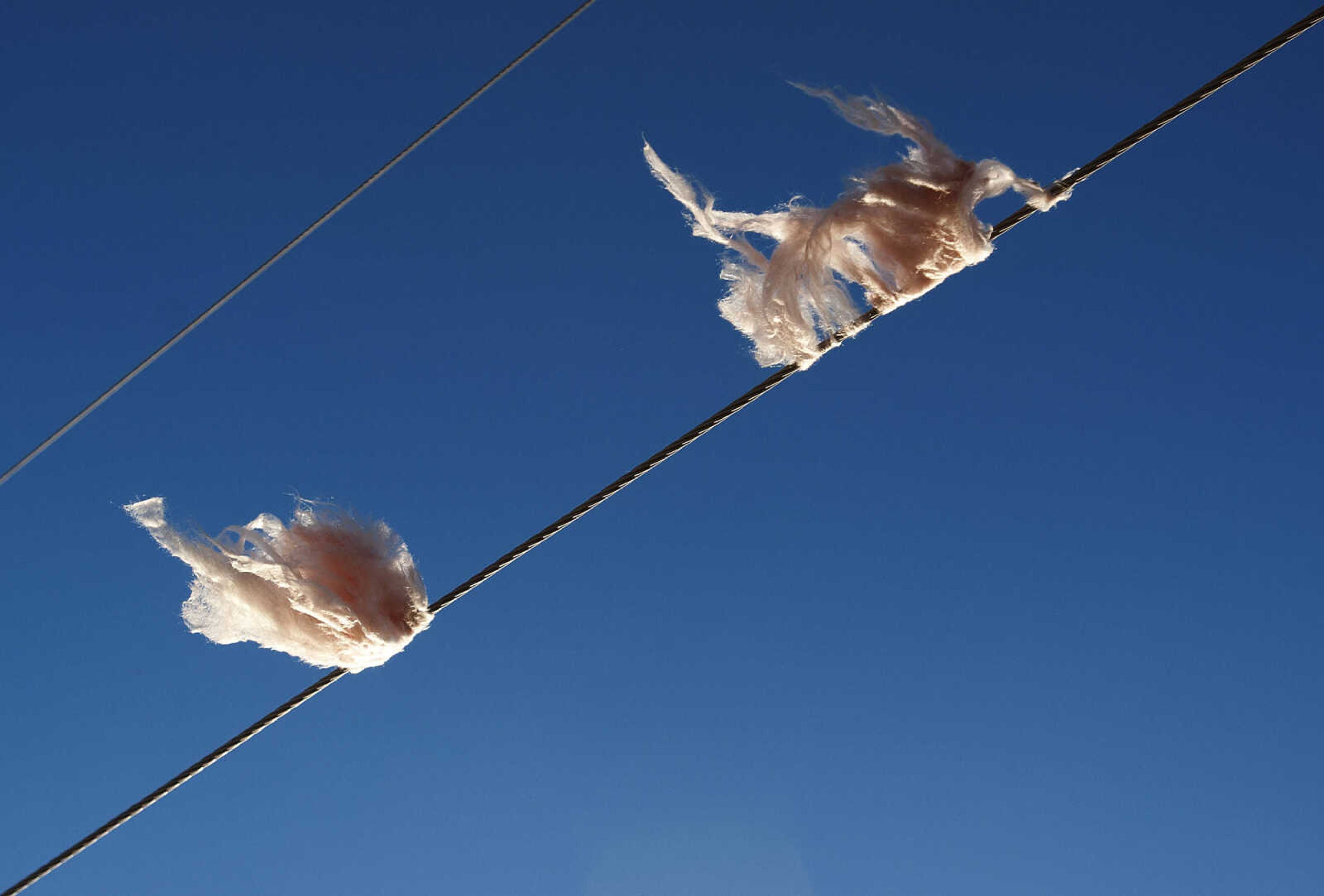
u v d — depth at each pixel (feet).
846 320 16.93
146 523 18.51
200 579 18.81
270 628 18.76
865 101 16.92
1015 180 16.14
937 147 16.56
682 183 17.39
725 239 17.53
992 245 16.30
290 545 18.88
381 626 18.56
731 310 17.47
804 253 16.69
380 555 19.08
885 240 16.51
